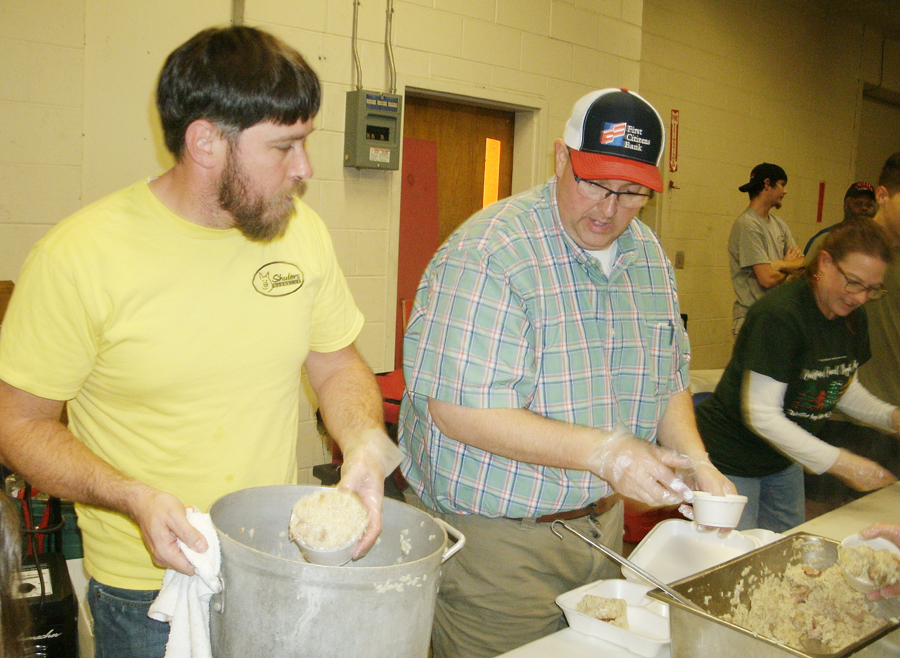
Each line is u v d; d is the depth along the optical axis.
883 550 1.38
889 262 1.79
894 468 2.38
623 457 1.32
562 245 1.45
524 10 3.62
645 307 1.58
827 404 2.04
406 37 3.23
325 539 0.96
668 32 4.84
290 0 2.88
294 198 1.14
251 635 0.88
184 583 0.97
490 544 1.47
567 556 1.50
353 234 3.22
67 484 1.04
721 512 1.35
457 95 3.47
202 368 1.17
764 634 1.26
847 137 6.92
